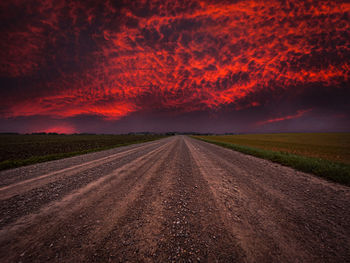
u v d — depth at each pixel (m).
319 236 1.90
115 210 2.60
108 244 1.77
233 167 6.32
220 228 2.09
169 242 1.81
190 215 2.45
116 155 9.80
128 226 2.13
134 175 4.98
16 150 13.17
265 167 6.35
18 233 1.94
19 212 2.50
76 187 3.78
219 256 1.59
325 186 3.96
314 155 10.68
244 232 1.99
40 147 15.95
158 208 2.69
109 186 3.88
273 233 1.96
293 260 1.54
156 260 1.55
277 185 4.03
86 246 1.73
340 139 37.31
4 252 1.63
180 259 1.56
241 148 12.95
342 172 4.82
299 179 4.62
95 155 9.88
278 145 20.48
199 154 10.27
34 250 1.66
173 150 12.66
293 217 2.37
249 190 3.64
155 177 4.77
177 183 4.18
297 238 1.86
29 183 4.09
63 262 1.51
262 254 1.62
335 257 1.57
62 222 2.21
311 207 2.73
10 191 3.48
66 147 16.02
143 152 11.34
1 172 5.41
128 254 1.63
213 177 4.82
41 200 2.99
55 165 6.63
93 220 2.27
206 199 3.09
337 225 2.14
